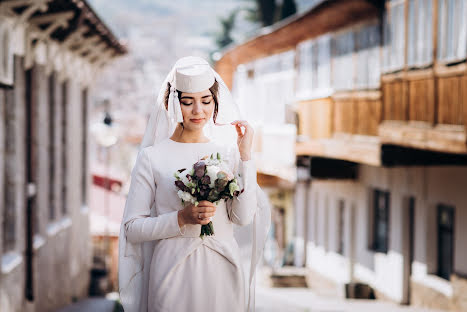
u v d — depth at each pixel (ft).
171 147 11.28
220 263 11.04
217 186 10.43
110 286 67.41
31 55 35.78
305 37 57.72
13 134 33.58
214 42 189.98
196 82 10.81
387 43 39.11
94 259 71.56
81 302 52.37
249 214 10.97
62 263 48.19
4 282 30.94
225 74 91.40
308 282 64.80
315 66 55.47
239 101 86.94
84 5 39.45
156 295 10.89
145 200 11.08
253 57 78.18
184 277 10.91
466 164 35.24
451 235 39.06
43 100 40.86
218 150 11.35
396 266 45.29
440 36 31.60
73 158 52.85
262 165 65.82
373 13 41.45
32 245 35.88
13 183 33.86
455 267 37.45
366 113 41.88
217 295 10.93
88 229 62.75
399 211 44.98
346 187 55.52
